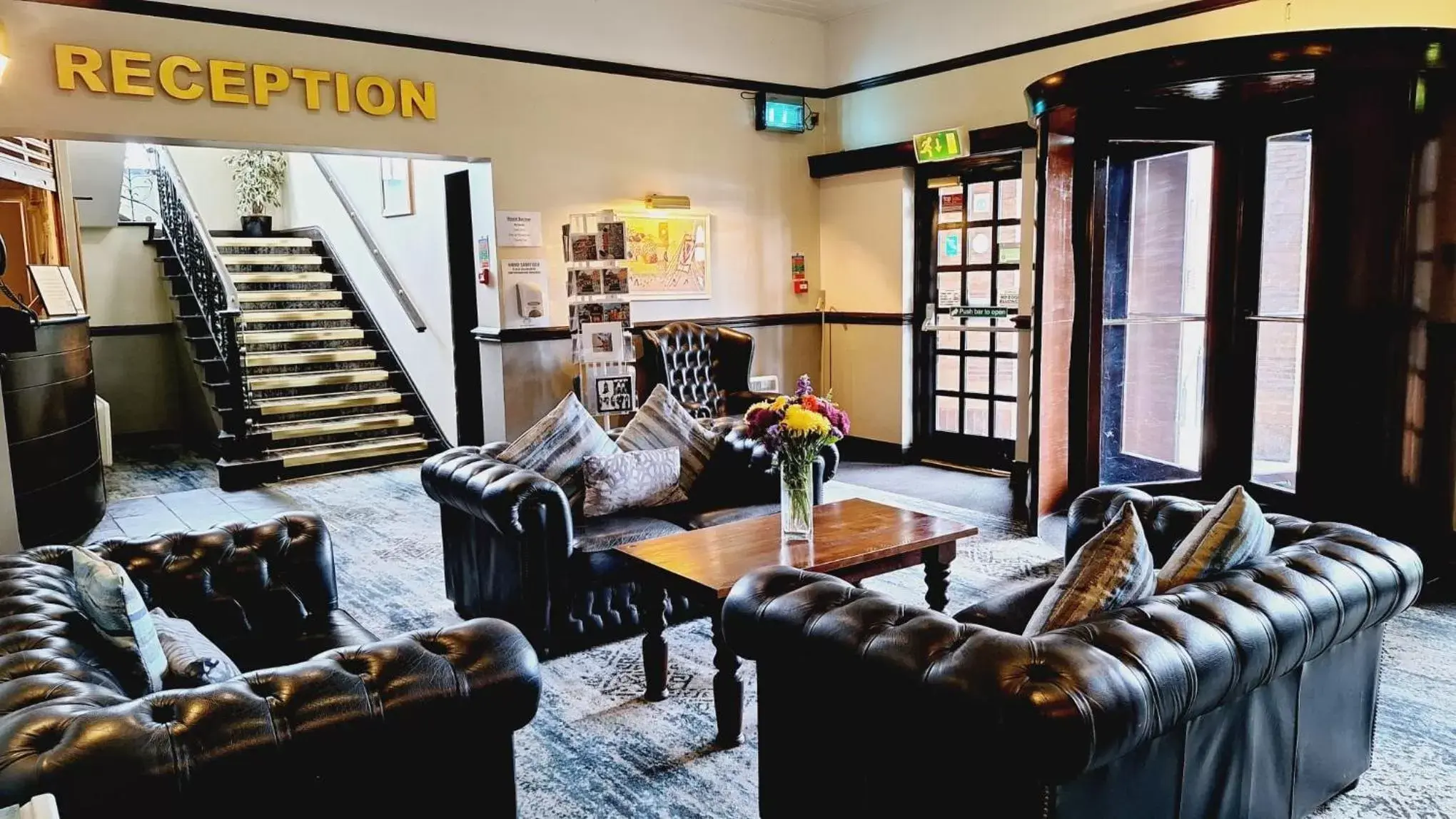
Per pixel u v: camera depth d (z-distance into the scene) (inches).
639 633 152.1
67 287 223.9
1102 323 206.5
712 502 169.5
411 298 316.5
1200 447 221.0
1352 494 169.5
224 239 366.9
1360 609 88.6
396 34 223.9
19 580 88.2
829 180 306.3
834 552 127.5
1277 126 199.6
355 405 312.5
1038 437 204.7
